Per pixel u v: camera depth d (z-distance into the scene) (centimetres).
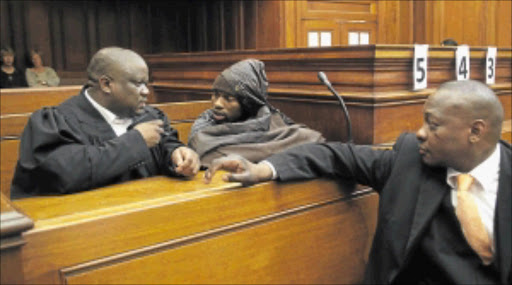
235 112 209
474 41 604
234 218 151
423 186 159
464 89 148
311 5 542
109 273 125
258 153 188
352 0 564
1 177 264
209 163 187
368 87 226
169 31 687
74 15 627
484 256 153
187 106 311
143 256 131
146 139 164
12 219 108
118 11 651
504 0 601
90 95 177
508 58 322
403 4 604
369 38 583
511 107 328
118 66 170
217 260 147
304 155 169
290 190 166
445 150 151
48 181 152
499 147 160
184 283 140
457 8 602
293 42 532
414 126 241
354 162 173
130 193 148
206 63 333
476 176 154
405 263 158
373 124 221
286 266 168
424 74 239
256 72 208
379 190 176
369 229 196
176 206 137
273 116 215
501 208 150
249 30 571
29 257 114
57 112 169
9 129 265
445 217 157
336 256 185
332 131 241
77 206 134
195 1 660
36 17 604
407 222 159
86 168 151
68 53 628
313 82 251
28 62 591
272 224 162
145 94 176
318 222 176
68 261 119
